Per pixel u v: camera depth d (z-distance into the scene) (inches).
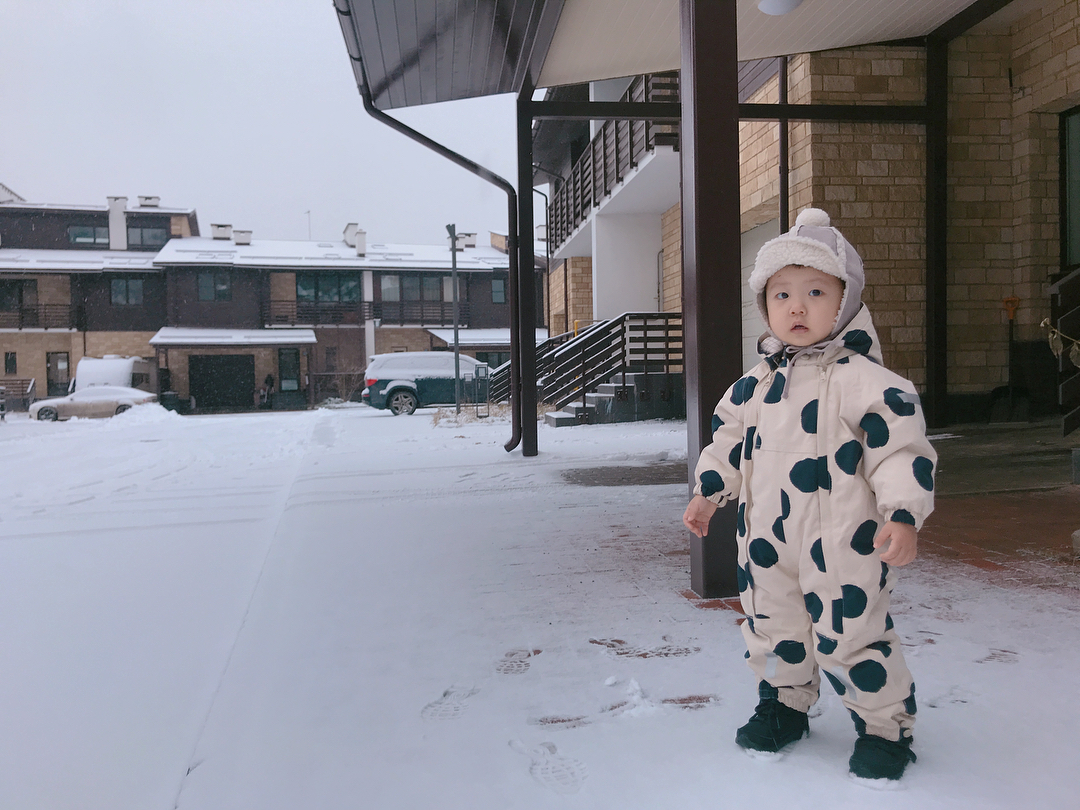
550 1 218.2
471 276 1392.7
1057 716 69.7
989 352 342.6
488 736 70.2
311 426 596.7
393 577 132.7
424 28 231.9
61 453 427.8
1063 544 137.0
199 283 1283.2
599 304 624.7
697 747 66.2
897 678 58.3
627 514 185.2
